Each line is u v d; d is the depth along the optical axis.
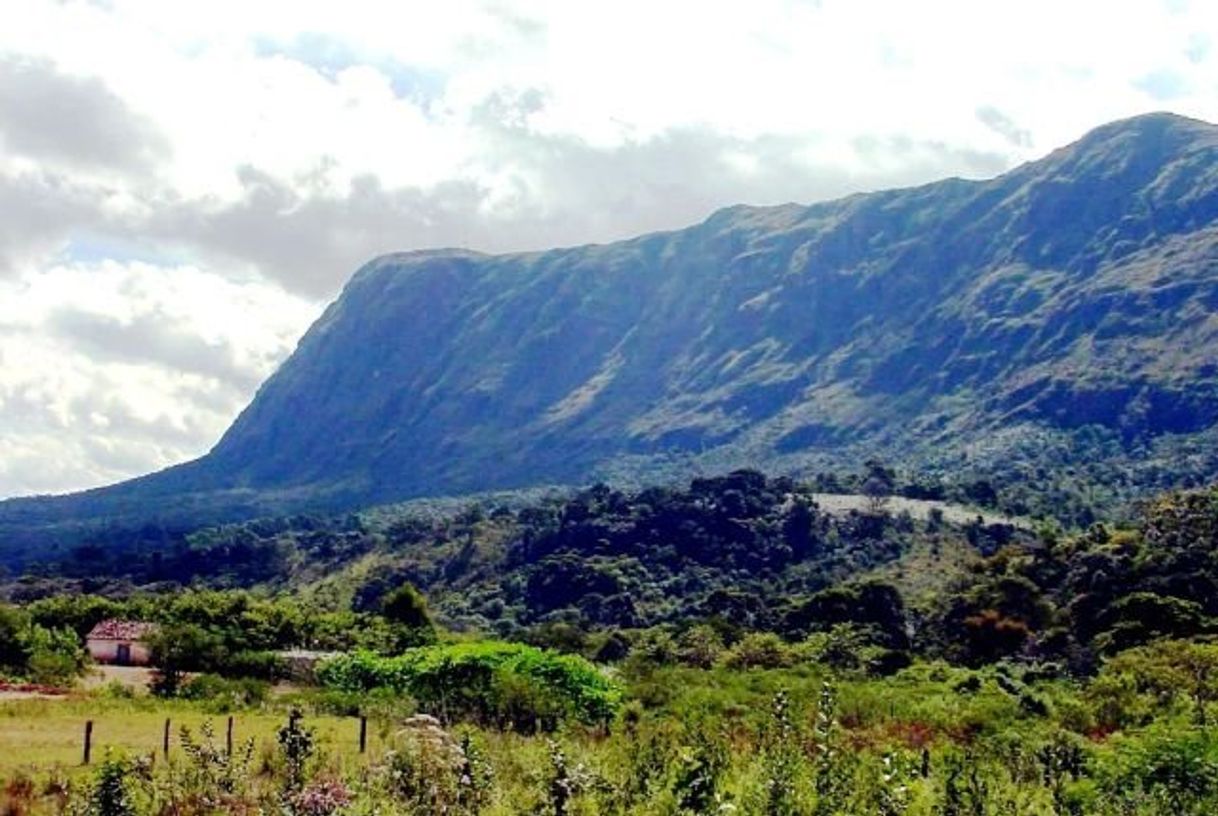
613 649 84.75
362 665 53.81
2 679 59.12
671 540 126.50
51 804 21.58
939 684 56.66
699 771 14.88
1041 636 72.75
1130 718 39.50
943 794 19.56
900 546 118.44
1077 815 21.14
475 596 125.81
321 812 16.62
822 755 16.17
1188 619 65.88
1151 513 86.38
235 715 44.16
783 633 83.62
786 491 140.75
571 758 17.80
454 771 18.52
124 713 43.66
